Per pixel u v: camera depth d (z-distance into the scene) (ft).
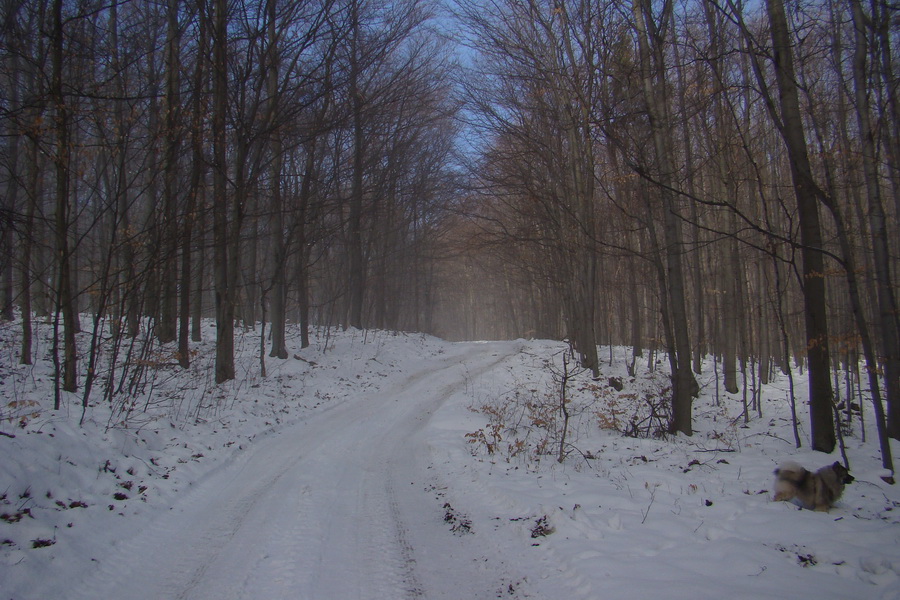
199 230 45.83
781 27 26.84
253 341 75.31
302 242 67.15
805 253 27.17
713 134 51.01
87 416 27.68
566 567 15.21
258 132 47.60
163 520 20.39
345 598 14.15
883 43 27.55
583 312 64.75
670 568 14.33
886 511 18.90
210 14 42.73
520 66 61.72
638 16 36.06
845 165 41.09
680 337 36.40
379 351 78.07
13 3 30.68
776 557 14.74
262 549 17.54
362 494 23.94
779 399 51.31
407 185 96.84
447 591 14.55
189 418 35.37
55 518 17.97
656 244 37.45
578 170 61.05
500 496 21.99
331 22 47.70
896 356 28.50
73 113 30.48
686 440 34.32
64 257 32.45
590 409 48.73
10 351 47.32
